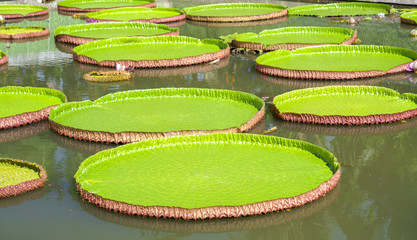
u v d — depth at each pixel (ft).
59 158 28.22
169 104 34.01
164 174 24.52
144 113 32.48
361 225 21.85
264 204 21.97
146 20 63.36
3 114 32.81
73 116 32.32
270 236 21.11
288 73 41.65
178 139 27.84
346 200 23.71
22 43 55.88
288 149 27.02
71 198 24.11
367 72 40.83
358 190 24.61
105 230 21.62
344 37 52.54
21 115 32.37
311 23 61.62
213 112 32.50
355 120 31.58
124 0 80.18
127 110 33.06
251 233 21.31
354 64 43.29
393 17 63.10
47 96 36.14
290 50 48.08
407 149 28.89
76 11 72.43
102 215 22.59
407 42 51.29
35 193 24.62
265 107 35.27
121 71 43.01
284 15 67.10
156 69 45.21
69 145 29.73
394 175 26.08
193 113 32.35
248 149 27.14
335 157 27.25
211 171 24.71
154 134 28.71
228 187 23.26
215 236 21.07
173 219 21.90
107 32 57.88
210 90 34.99
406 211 22.94
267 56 45.44
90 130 29.68
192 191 23.00
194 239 21.01
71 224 22.13
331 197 23.94
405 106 33.37
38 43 55.67
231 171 24.68
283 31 55.21
